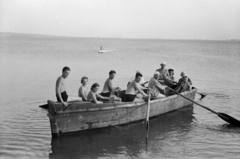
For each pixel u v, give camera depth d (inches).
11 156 237.8
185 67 1031.0
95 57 1455.5
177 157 247.6
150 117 366.3
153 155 251.8
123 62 1185.4
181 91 433.7
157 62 1218.6
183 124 348.5
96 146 269.7
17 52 1660.9
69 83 597.3
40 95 469.4
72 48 2474.2
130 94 351.9
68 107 282.7
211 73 856.9
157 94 384.5
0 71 775.1
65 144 271.0
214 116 387.2
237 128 335.6
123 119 331.3
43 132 297.3
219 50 2696.9
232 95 520.4
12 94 473.7
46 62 1085.1
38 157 239.1
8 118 340.8
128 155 251.4
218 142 286.0
